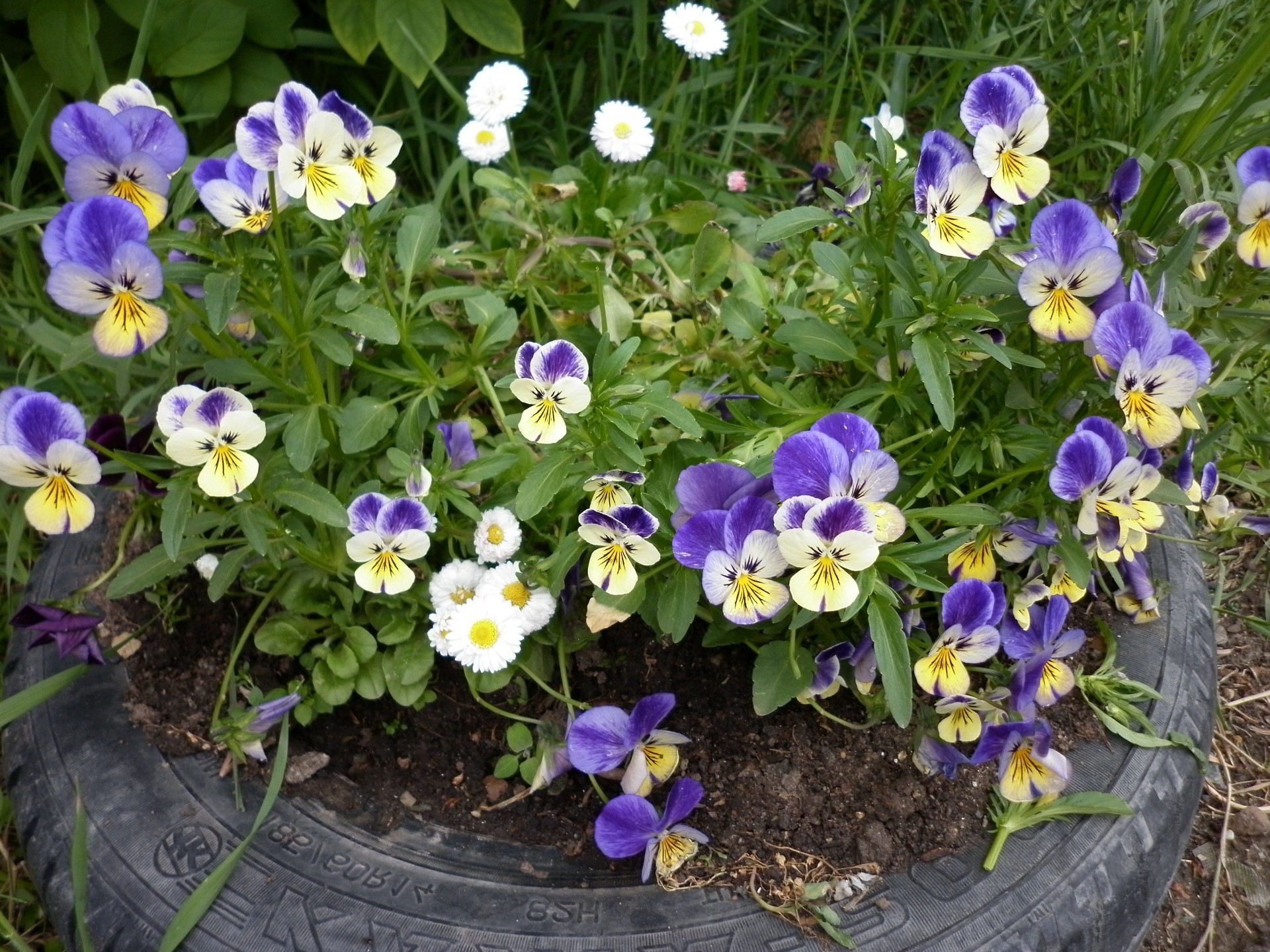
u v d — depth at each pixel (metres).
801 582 0.51
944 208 0.56
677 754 0.60
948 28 1.04
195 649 0.66
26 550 0.81
